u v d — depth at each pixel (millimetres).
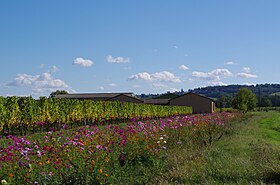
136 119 40656
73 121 29406
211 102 83000
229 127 27375
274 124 39438
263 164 11078
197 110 83500
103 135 11922
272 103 145500
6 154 8227
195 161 11547
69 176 7559
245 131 26828
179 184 8812
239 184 8859
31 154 8602
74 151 9008
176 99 84812
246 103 86938
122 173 9164
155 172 9867
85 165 8031
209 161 11781
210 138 17453
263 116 61375
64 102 27938
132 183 8836
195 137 17094
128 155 10312
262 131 28109
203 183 8969
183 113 63062
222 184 8930
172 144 13891
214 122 24469
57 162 8055
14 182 6977
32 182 7117
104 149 9766
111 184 7895
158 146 12102
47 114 25391
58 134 12945
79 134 11664
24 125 23266
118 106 37844
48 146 9609
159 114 49625
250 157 12930
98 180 7668
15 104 22281
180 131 16438
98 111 33531
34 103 24000
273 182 8992
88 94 89500
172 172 9875
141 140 11828
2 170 7258
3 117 21391
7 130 22031
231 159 12289
